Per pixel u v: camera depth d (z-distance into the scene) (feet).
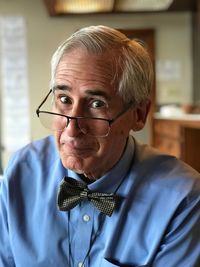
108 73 2.65
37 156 3.45
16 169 3.38
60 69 2.75
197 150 10.29
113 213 2.97
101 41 2.67
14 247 3.16
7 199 3.26
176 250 2.84
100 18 14.52
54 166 3.34
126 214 2.98
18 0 14.51
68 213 3.07
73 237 3.03
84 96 2.69
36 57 14.70
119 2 10.63
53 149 3.49
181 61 14.94
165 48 14.85
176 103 15.08
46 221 3.12
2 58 14.69
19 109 14.88
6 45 14.64
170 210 2.89
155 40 14.78
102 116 2.73
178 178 3.06
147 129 14.34
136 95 2.84
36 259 3.07
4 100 14.82
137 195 3.03
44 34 14.61
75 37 2.73
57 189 3.21
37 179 3.32
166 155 3.34
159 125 12.63
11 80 14.78
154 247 2.86
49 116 2.87
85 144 2.77
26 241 3.13
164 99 15.11
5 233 3.30
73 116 2.71
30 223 3.17
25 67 14.73
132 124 3.00
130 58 2.76
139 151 3.34
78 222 3.02
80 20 14.53
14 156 3.53
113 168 3.05
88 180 3.12
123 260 2.92
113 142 2.86
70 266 3.01
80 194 3.00
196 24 14.40
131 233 2.94
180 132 10.37
